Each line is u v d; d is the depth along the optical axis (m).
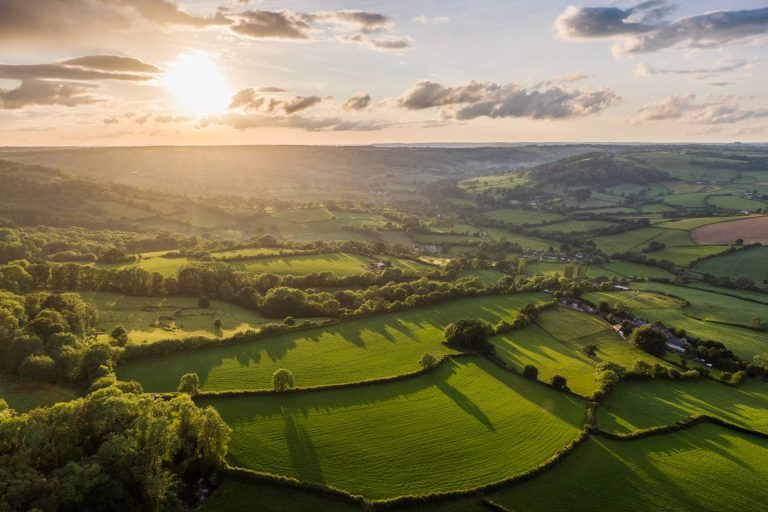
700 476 72.69
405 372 97.19
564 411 87.50
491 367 103.88
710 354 117.94
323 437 74.50
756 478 73.12
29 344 81.94
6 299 94.81
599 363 111.44
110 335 102.88
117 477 56.53
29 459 54.84
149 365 92.06
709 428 86.56
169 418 66.94
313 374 94.00
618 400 94.00
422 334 118.75
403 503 62.41
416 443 74.94
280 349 104.44
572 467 72.19
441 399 88.50
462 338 111.56
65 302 104.38
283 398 84.38
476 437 77.56
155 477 57.00
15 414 65.12
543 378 99.88
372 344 110.88
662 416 89.12
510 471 69.88
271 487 63.53
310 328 117.25
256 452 69.56
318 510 60.91
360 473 67.31
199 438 64.75
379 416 81.44
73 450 58.31
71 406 62.69
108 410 61.94
